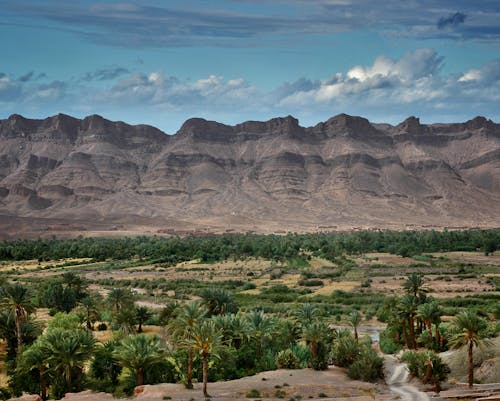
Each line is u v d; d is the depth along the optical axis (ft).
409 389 208.03
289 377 220.23
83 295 440.04
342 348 244.01
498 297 456.04
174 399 187.52
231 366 231.91
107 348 233.14
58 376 209.97
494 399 179.01
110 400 191.83
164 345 257.14
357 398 190.39
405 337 297.94
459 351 242.37
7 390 209.97
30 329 273.54
